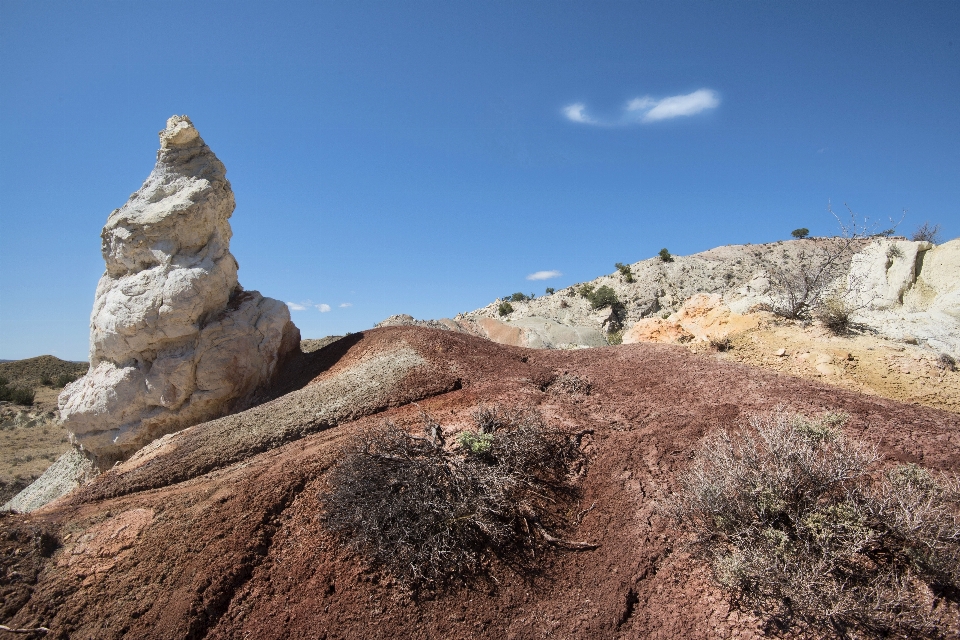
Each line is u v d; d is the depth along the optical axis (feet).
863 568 20.47
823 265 56.18
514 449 27.37
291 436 33.14
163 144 47.32
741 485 23.00
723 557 22.20
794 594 19.44
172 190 46.24
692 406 32.68
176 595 22.06
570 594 22.77
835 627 19.33
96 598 22.26
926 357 41.52
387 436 28.02
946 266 53.06
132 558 23.71
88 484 31.35
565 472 28.17
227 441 32.68
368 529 23.45
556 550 24.38
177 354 43.11
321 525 24.86
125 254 44.78
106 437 42.29
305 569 23.21
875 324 51.85
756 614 20.77
